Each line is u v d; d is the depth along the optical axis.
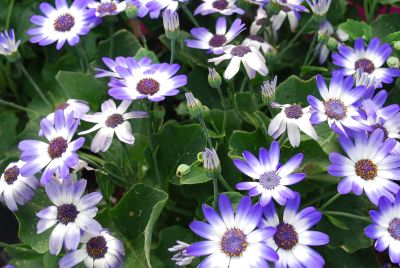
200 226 0.47
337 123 0.51
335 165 0.50
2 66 0.78
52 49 0.78
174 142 0.60
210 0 0.67
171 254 0.57
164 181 0.62
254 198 0.53
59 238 0.52
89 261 0.54
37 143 0.54
